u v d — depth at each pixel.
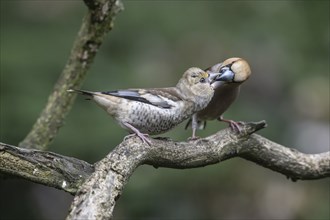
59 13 17.39
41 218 17.08
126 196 15.41
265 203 17.02
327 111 18.38
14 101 14.91
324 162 8.77
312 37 18.31
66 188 6.90
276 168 8.66
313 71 18.22
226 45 17.70
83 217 6.26
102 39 9.50
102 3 9.16
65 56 16.12
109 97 8.05
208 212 16.58
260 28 18.03
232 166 16.17
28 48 16.03
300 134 18.22
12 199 16.94
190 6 17.84
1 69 15.23
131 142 7.30
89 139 14.80
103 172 6.75
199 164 7.95
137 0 17.39
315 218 16.86
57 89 9.77
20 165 6.79
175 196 16.23
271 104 18.27
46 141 9.83
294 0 18.58
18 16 17.03
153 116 8.14
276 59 18.08
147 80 16.53
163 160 7.59
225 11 18.11
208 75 8.64
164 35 17.45
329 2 18.42
